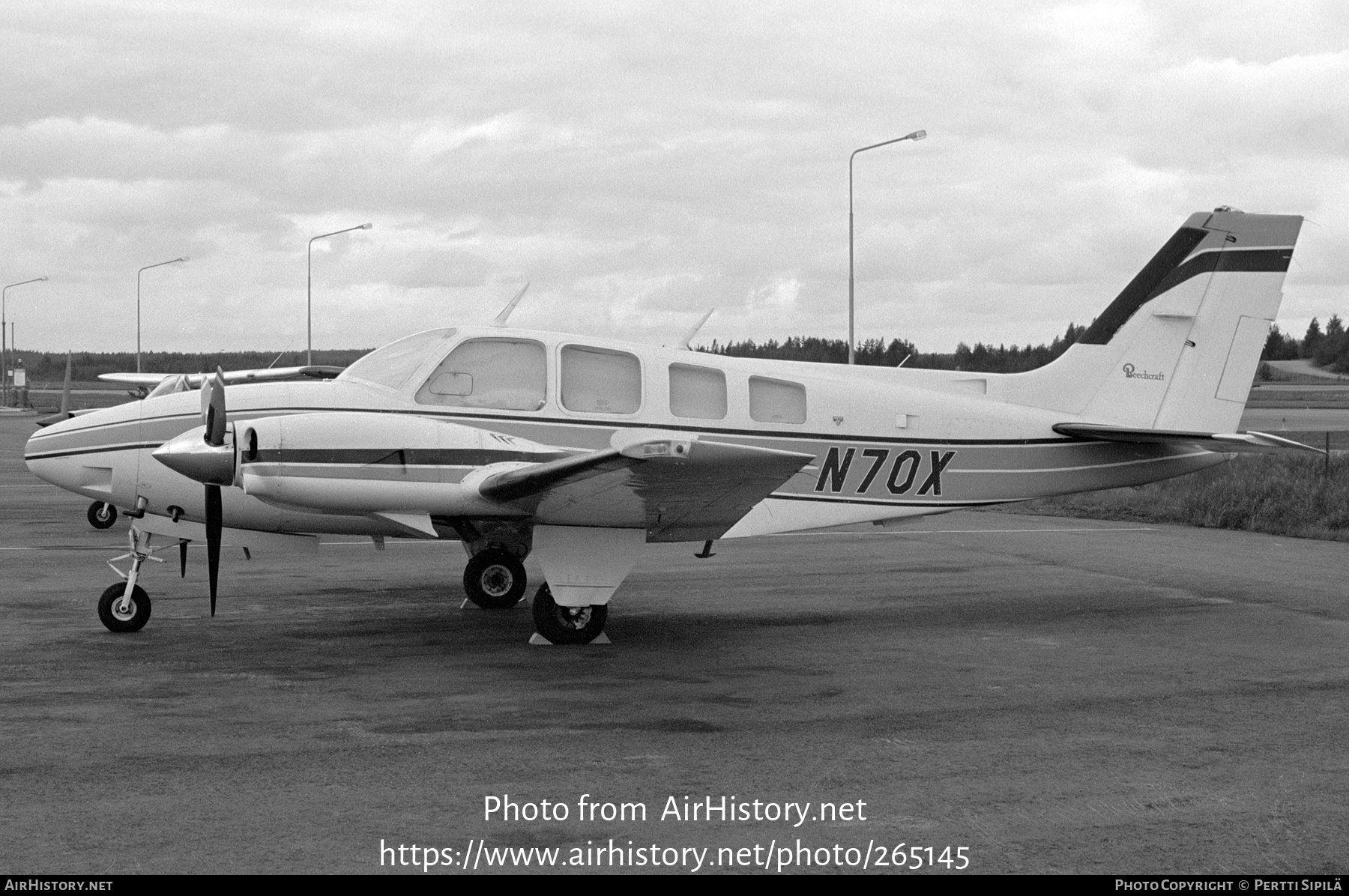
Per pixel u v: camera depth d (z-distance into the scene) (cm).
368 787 526
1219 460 1112
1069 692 721
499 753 580
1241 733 629
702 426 952
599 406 934
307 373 2172
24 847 451
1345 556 1405
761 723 643
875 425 1003
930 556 1397
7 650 824
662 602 1069
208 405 873
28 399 6431
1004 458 1048
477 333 925
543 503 818
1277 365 11100
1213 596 1100
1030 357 5925
